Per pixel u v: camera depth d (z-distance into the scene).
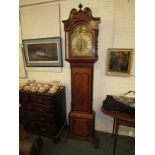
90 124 1.84
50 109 1.84
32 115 1.98
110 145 1.86
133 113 1.42
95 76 1.94
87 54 1.64
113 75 1.86
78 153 1.74
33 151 1.10
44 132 1.98
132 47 1.71
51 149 1.81
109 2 1.65
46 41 2.02
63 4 1.83
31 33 2.08
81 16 1.50
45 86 2.00
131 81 1.82
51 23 1.94
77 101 1.85
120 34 1.70
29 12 2.00
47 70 2.16
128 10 1.61
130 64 1.75
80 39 1.62
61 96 2.01
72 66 1.73
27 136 1.21
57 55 2.03
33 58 2.17
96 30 1.50
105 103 1.62
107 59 1.82
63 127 2.17
